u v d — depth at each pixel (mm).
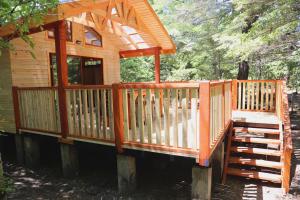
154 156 6082
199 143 3910
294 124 10227
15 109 6598
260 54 9602
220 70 16734
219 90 4824
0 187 3570
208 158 3863
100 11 5664
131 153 4848
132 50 10016
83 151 7012
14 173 6227
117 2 6125
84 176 5910
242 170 5371
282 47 8961
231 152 6461
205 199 4008
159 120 4234
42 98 5973
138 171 6082
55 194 5062
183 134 4039
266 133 6234
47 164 6816
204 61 15961
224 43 10523
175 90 4012
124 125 4637
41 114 6055
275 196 4730
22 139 6727
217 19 12945
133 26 7168
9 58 6625
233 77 16969
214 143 4328
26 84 7062
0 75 6887
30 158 6562
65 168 5816
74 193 5082
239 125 6543
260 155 6633
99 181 5617
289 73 15180
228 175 5684
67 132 5547
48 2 3365
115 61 10297
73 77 8828
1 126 6902
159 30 7992
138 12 7102
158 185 5340
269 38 7316
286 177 4766
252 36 8203
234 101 8680
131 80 16219
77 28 8461
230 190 5004
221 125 5133
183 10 13961
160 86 4082
